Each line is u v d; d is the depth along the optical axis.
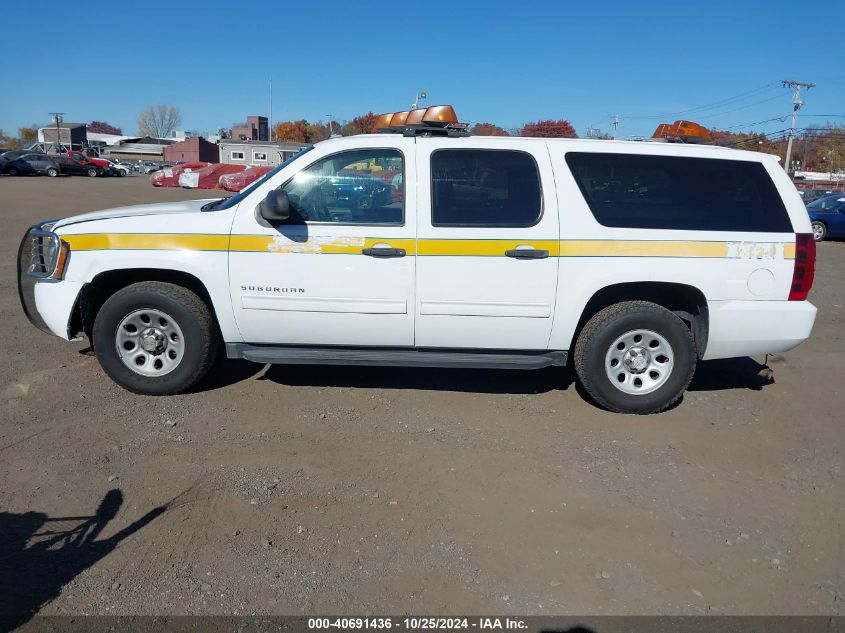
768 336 4.91
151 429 4.48
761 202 4.89
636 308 4.83
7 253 11.57
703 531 3.50
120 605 2.83
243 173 37.28
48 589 2.91
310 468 4.03
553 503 3.72
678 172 4.88
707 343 4.94
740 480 4.05
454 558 3.21
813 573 3.19
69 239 4.82
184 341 4.89
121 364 4.95
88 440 4.30
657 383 4.94
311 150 4.80
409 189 4.73
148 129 130.12
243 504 3.61
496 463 4.16
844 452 4.48
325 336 4.88
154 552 3.19
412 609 2.87
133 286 4.87
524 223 4.71
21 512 3.48
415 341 4.88
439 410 4.96
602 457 4.29
